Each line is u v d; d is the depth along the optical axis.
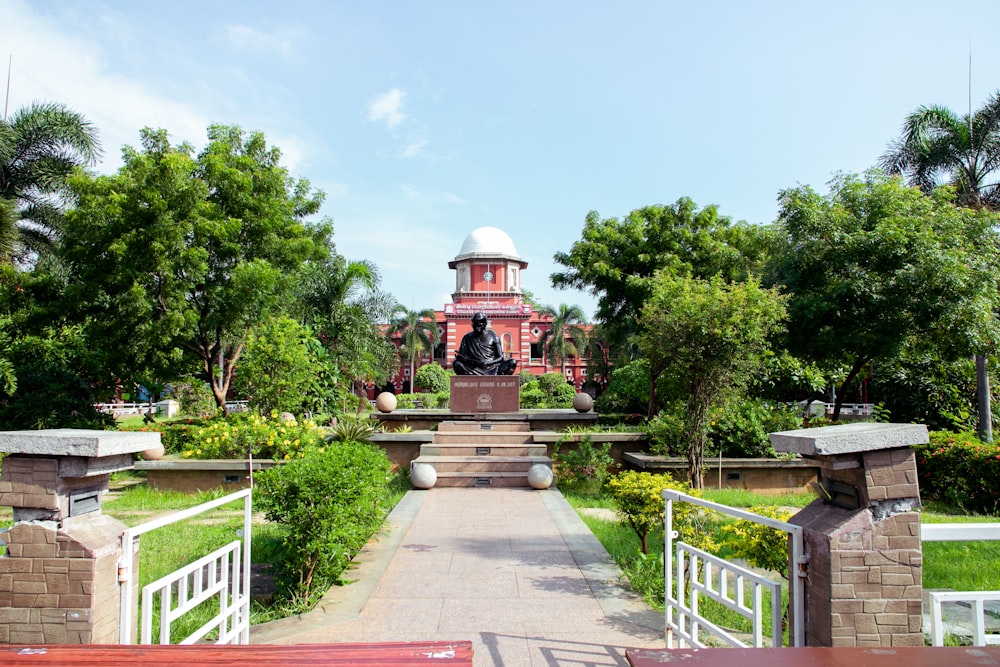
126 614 3.18
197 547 7.68
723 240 21.48
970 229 14.30
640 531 6.80
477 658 4.48
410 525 8.84
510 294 48.66
